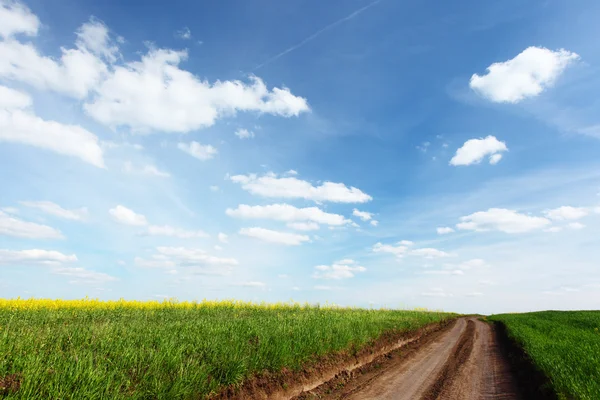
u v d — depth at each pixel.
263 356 8.10
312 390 8.71
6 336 6.17
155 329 8.99
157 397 5.25
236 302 22.23
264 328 10.44
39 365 4.92
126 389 5.12
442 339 21.42
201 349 7.45
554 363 10.43
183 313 16.27
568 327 25.08
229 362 6.95
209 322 11.36
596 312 47.19
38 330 7.79
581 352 12.28
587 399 7.12
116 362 5.83
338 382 9.75
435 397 8.81
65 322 11.02
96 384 4.82
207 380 6.32
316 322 13.23
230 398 6.55
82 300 18.89
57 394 4.38
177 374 5.81
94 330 7.93
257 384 7.38
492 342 20.70
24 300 17.30
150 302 20.16
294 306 23.77
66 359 5.44
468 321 39.88
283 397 7.74
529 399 8.77
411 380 10.52
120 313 15.05
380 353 14.40
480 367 12.93
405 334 19.27
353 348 12.47
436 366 12.85
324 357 10.35
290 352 8.98
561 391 8.07
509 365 13.31
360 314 21.19
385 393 9.02
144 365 5.86
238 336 8.82
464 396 9.00
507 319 36.81
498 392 9.42
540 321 31.56
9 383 4.47
